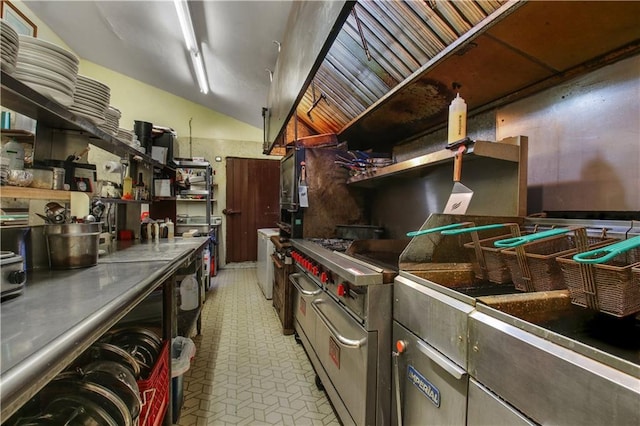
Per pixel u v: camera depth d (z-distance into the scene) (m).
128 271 1.24
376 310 1.23
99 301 0.82
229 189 5.66
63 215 1.37
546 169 1.41
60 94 1.14
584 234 0.95
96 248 1.38
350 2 0.82
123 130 2.22
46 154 1.62
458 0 1.29
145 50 3.77
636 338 0.70
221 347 2.51
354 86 2.43
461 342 0.85
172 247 2.08
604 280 0.76
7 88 0.91
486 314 0.79
